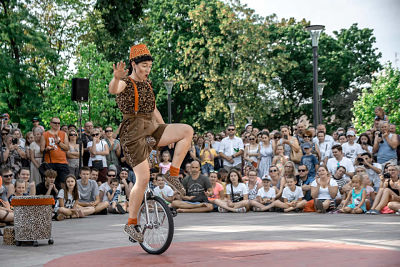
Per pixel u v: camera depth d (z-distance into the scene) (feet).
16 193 29.14
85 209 33.42
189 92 114.52
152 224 15.61
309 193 34.96
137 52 15.40
